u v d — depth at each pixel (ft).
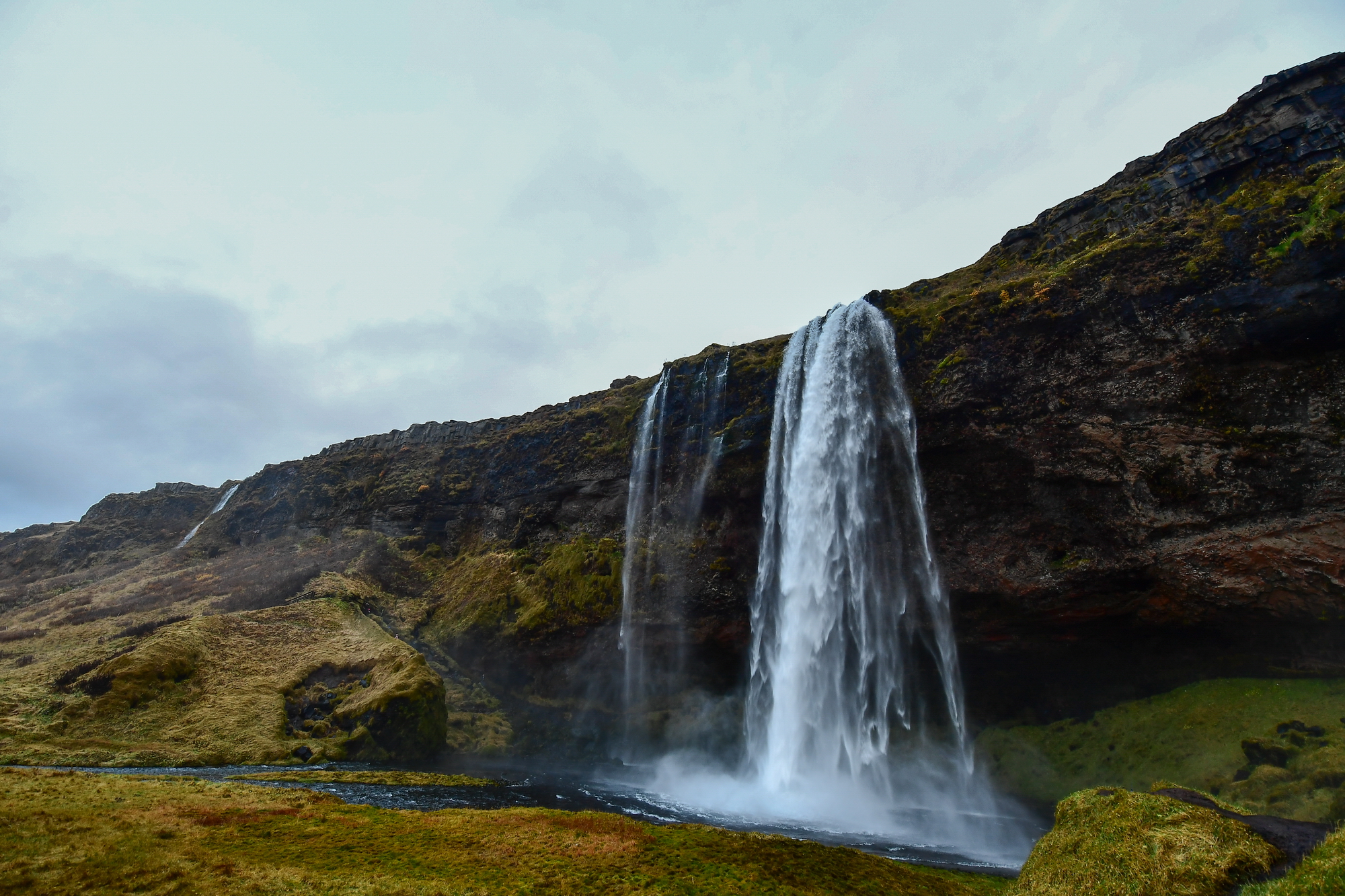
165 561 351.05
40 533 510.17
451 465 311.68
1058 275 124.06
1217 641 108.47
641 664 181.47
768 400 171.94
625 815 108.58
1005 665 133.08
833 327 161.58
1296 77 115.34
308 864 61.57
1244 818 53.72
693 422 190.08
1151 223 121.08
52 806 73.56
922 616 135.85
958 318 135.33
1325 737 86.99
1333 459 94.32
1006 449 125.49
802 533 154.61
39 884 51.34
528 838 74.49
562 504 236.02
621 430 223.30
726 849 72.23
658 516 189.16
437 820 83.20
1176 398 108.37
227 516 390.42
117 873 54.75
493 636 209.56
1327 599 93.61
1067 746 120.88
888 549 140.15
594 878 61.46
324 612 224.94
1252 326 101.30
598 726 181.98
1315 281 96.48
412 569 274.16
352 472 360.28
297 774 125.08
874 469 143.02
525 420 315.58
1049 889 53.72
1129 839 53.62
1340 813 70.59
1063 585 117.80
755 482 165.99
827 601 147.54
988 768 126.72
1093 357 116.88
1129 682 121.60
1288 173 110.73
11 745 128.47
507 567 231.50
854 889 64.28
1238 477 102.06
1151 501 109.81
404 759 154.30
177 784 94.68
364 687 176.24
